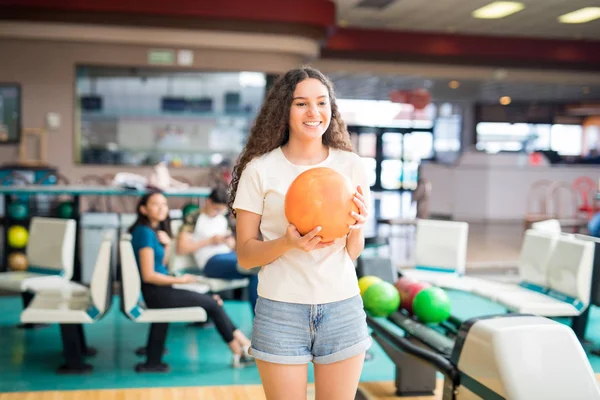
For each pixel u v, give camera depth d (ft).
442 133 67.62
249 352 6.23
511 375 6.73
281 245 5.79
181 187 24.90
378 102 70.08
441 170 50.06
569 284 13.76
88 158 33.17
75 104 29.60
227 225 18.71
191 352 15.98
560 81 43.70
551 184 43.83
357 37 38.88
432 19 35.78
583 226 28.25
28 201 25.17
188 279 14.46
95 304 13.85
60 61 29.27
